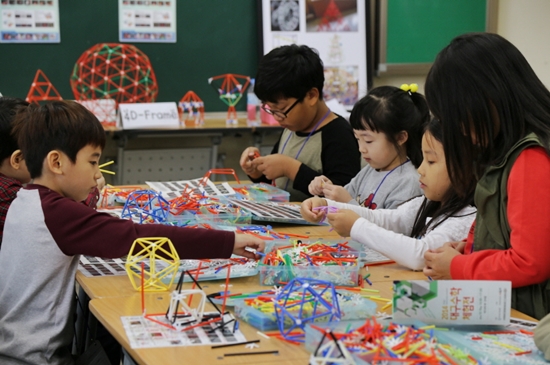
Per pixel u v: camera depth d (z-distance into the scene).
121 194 2.27
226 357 1.00
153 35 3.93
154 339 1.07
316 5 4.14
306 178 2.41
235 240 1.46
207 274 1.41
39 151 1.49
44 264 1.43
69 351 1.59
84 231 1.43
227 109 4.16
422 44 4.37
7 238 1.49
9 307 1.47
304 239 1.67
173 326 1.12
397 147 2.08
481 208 1.35
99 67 3.83
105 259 1.59
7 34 3.69
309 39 4.15
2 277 1.50
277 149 2.72
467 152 1.32
